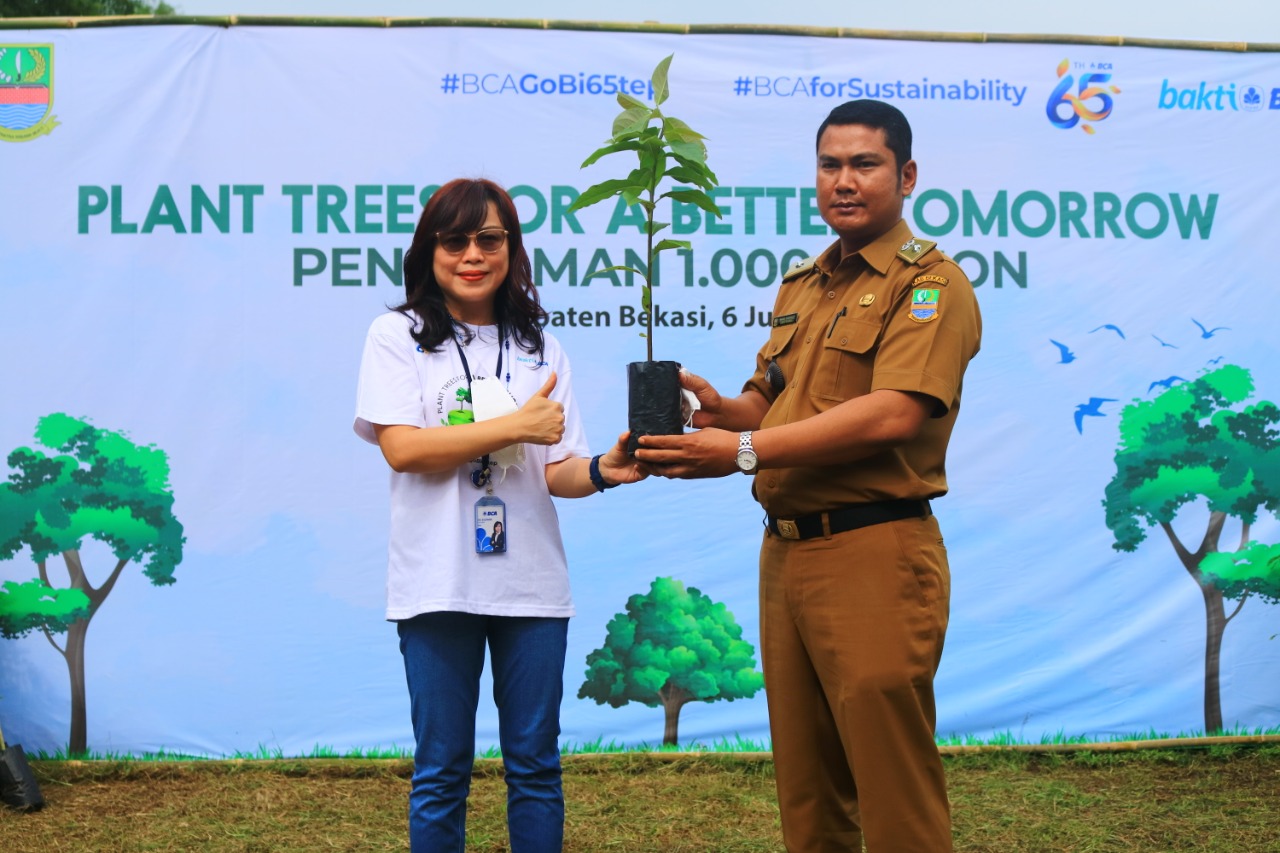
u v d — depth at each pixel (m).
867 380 2.41
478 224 2.43
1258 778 3.95
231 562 4.11
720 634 4.24
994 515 4.29
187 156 4.14
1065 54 4.36
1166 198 4.36
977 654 4.27
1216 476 4.33
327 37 4.20
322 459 4.15
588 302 4.25
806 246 4.30
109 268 4.11
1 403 4.07
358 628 4.14
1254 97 4.39
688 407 2.57
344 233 4.18
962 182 4.32
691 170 2.38
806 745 2.53
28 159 4.10
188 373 4.12
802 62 4.31
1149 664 4.29
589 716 4.20
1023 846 3.29
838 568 2.37
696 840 3.39
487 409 2.39
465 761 2.40
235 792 3.83
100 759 4.02
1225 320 4.35
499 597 2.38
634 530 4.24
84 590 4.07
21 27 4.11
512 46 4.25
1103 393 4.32
